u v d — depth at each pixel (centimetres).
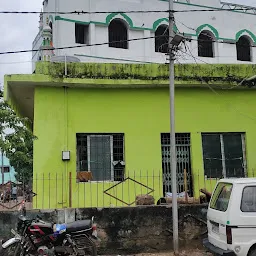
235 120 1038
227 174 1029
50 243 689
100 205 949
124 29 2027
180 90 1023
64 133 956
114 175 984
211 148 1032
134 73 971
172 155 805
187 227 831
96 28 1941
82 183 948
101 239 804
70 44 1867
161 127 1001
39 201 920
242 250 596
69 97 973
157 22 2061
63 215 801
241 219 603
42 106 955
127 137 987
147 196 877
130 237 812
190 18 2130
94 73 955
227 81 1004
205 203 855
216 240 647
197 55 2117
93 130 973
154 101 1007
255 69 1026
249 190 621
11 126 841
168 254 799
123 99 997
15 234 693
